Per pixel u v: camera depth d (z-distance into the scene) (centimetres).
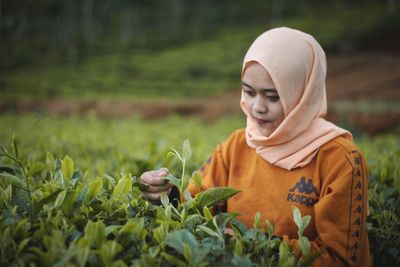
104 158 384
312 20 3906
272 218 177
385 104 1792
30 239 135
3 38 3919
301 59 175
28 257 126
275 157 180
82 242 124
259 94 178
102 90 2705
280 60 173
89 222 129
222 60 3234
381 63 2617
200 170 205
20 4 3934
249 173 189
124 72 3131
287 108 176
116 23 4544
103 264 125
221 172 199
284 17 4300
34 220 142
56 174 172
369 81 2267
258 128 184
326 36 3175
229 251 137
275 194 179
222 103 2139
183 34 4141
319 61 180
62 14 4478
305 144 177
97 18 4519
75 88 2717
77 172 171
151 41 3981
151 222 150
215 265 131
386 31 3103
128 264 133
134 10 4750
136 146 460
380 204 226
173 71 3086
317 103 180
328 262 159
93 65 3312
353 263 162
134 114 2056
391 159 304
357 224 164
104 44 3931
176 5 4562
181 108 2098
